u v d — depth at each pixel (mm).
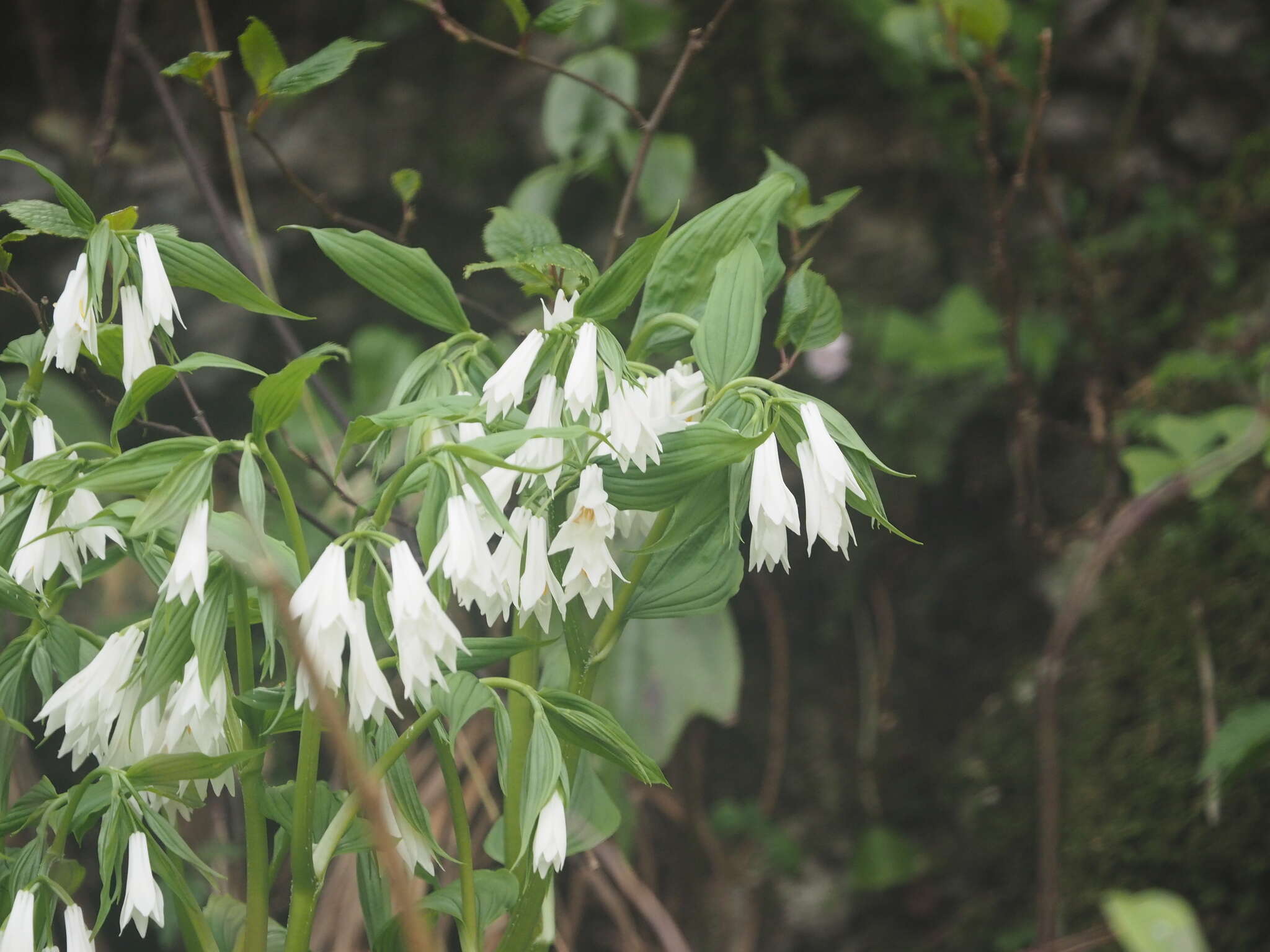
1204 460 1131
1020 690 1609
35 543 938
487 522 943
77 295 933
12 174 1629
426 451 913
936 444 1646
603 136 1379
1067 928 1420
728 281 951
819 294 1022
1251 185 1606
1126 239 1655
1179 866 1344
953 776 1643
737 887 1639
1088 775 1463
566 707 945
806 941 1627
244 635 942
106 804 950
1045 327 1628
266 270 1194
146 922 924
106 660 939
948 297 1574
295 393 915
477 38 1081
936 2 1230
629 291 947
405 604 905
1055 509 1636
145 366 932
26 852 936
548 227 977
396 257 965
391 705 906
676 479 936
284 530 1316
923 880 1628
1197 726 1361
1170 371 1439
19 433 958
